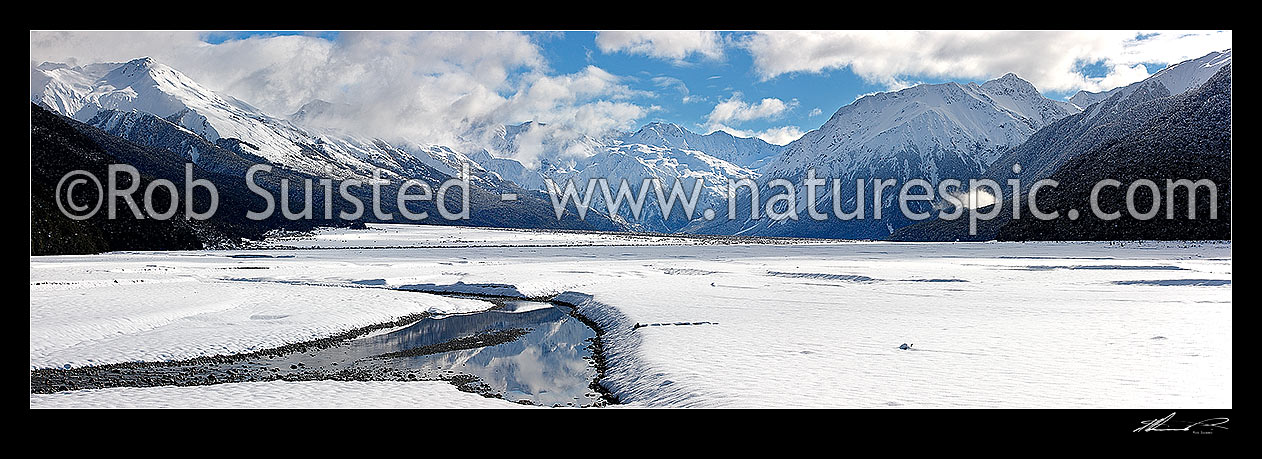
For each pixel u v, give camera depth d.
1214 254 65.94
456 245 120.00
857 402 14.55
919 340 21.20
